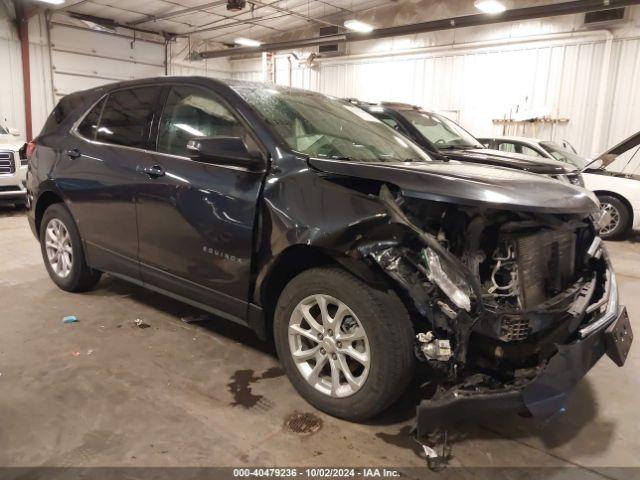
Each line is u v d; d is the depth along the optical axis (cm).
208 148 248
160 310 375
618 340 234
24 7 1249
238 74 1855
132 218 321
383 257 210
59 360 293
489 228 226
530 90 1180
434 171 241
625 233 781
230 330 343
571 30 1105
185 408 247
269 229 248
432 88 1338
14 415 237
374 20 1418
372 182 237
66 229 387
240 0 1209
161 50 1630
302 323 253
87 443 218
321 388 245
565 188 247
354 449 221
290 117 288
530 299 228
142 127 326
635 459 223
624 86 1063
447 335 204
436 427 201
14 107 1286
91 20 1416
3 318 352
